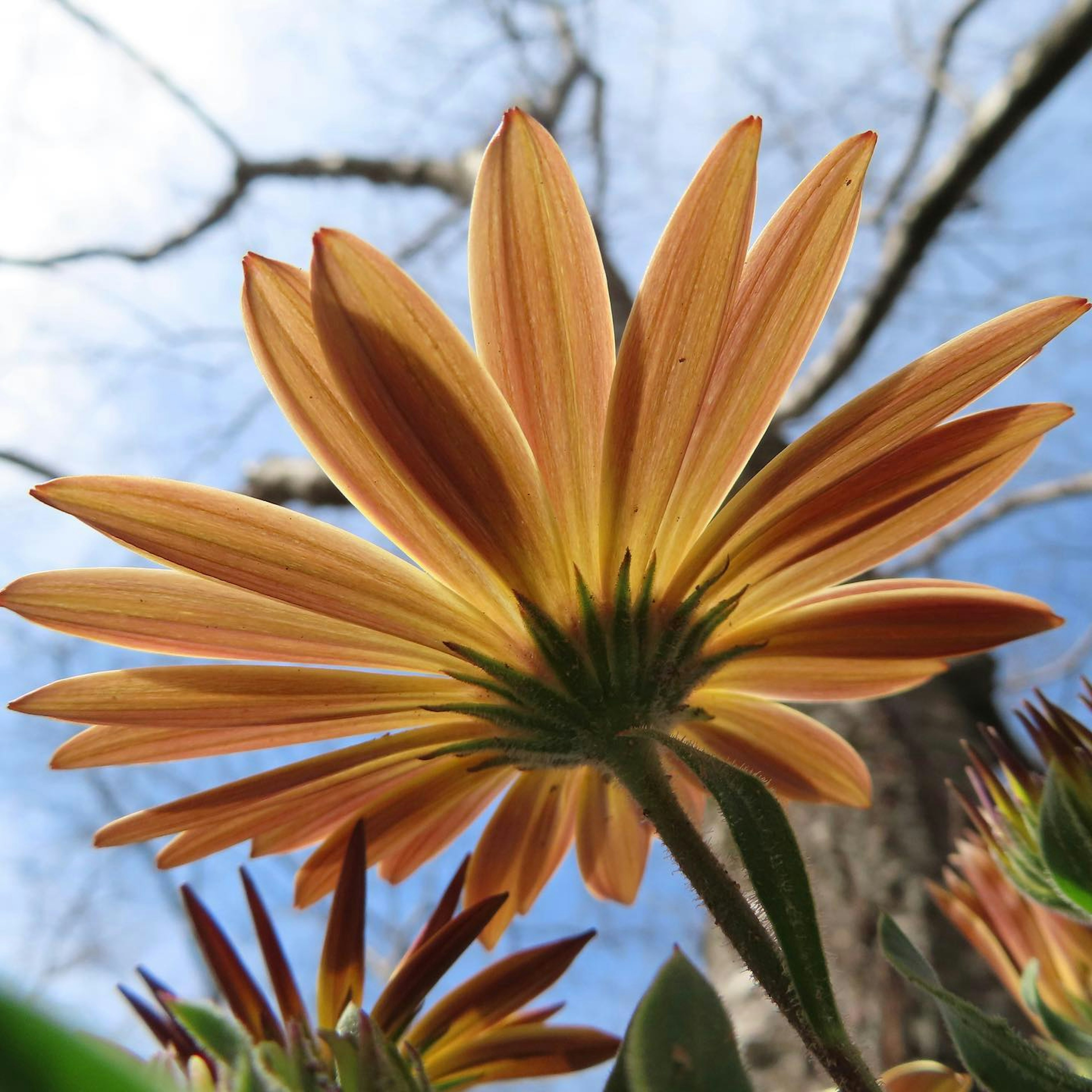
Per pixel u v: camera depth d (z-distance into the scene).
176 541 0.07
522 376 0.07
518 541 0.07
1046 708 0.08
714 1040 0.07
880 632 0.08
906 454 0.08
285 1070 0.06
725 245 0.07
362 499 0.07
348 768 0.08
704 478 0.08
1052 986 0.09
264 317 0.07
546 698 0.08
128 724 0.08
